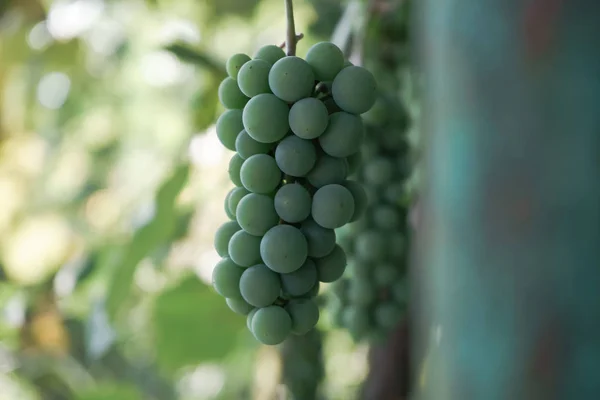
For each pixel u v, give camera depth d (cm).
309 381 73
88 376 110
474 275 35
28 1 123
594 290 34
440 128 36
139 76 145
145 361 123
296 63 44
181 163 76
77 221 129
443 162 36
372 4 65
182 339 83
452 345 35
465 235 35
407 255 60
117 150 146
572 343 34
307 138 44
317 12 95
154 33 137
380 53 65
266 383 77
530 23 34
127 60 142
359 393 69
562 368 34
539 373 34
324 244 45
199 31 115
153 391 124
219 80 75
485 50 35
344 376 93
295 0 108
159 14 127
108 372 121
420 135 40
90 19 132
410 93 62
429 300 37
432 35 37
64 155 143
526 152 34
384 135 61
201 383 127
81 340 121
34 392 110
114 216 122
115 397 88
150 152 145
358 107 45
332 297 64
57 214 130
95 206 134
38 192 137
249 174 45
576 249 34
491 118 35
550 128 34
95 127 148
